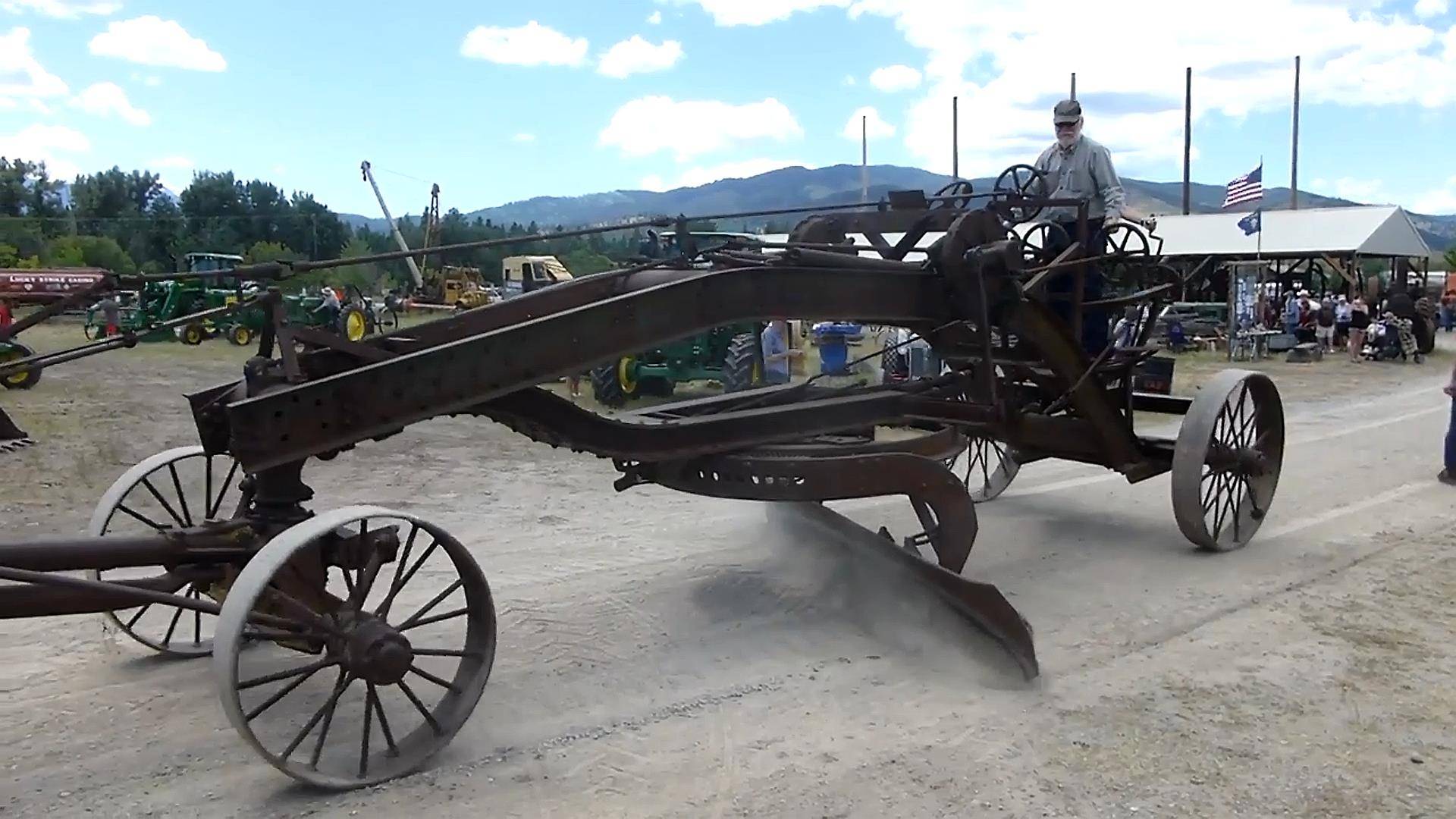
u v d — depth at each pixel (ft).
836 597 22.26
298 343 17.53
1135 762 15.06
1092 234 26.07
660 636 20.11
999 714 16.74
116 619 18.48
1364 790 14.28
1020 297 21.75
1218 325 94.32
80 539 14.71
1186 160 141.38
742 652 19.35
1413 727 16.19
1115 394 26.32
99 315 92.89
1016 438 23.62
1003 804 13.92
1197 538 25.12
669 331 17.33
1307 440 42.63
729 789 14.35
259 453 14.28
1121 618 21.17
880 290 20.26
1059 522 28.99
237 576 15.10
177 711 16.71
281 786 14.34
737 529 27.91
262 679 13.58
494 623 15.48
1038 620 21.12
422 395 15.30
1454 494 32.24
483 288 144.56
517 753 15.39
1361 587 23.09
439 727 15.06
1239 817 13.61
